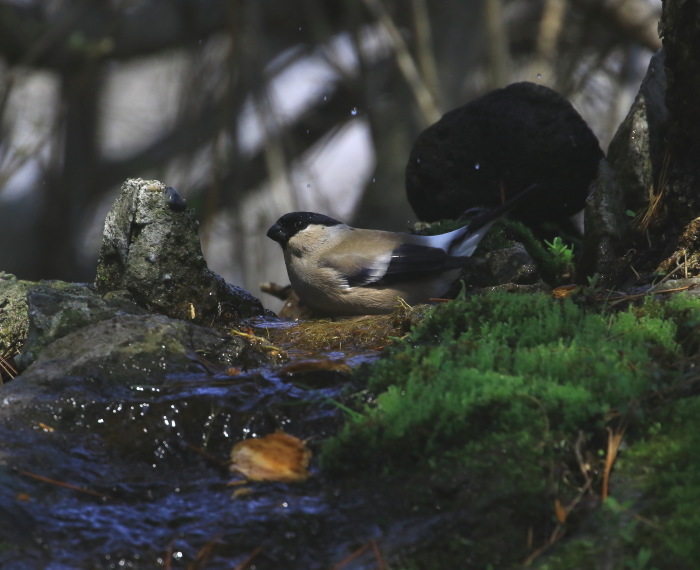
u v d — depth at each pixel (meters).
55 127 20.89
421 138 11.08
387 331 8.59
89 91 24.22
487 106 10.60
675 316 7.16
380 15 19.31
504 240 10.24
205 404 6.56
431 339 7.50
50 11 24.33
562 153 10.38
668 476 5.30
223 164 19.20
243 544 5.34
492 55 20.48
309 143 23.86
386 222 21.81
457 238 10.05
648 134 9.75
